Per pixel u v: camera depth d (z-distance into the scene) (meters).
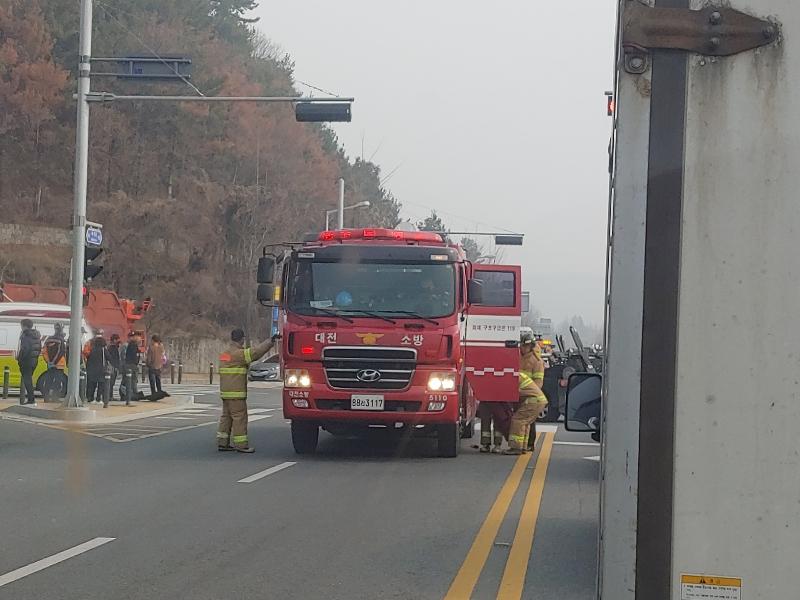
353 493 12.72
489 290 17.23
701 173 3.04
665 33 3.05
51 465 15.19
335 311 15.65
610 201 3.15
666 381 3.04
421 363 15.57
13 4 68.06
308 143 76.19
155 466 15.14
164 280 69.12
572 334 22.23
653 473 3.04
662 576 3.02
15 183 70.12
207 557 9.03
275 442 18.89
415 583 8.17
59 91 68.44
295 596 7.71
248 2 87.62
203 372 68.12
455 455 16.55
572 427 11.05
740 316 3.01
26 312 31.02
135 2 72.62
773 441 2.98
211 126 71.81
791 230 3.00
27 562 8.77
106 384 26.00
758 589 2.98
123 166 71.88
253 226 70.94
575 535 10.26
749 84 3.03
